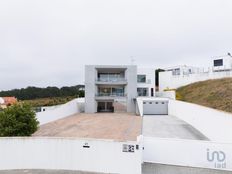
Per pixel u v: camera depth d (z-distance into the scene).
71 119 36.91
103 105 50.56
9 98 74.44
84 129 27.19
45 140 14.39
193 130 25.44
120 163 13.32
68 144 14.17
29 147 14.41
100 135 23.34
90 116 41.22
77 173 13.42
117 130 26.09
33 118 20.02
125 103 50.22
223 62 53.31
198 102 38.53
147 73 53.53
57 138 14.33
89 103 48.62
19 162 14.37
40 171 13.76
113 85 50.75
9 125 18.66
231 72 49.44
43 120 31.47
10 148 14.41
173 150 14.88
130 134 23.55
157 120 33.91
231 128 16.77
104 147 13.64
